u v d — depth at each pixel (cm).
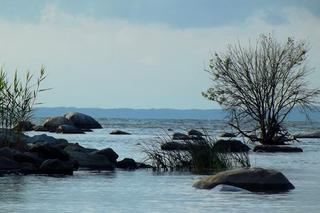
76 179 3234
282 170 3938
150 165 4038
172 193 2689
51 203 2388
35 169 3538
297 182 3161
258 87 6675
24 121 3834
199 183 2903
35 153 3725
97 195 2628
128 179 3278
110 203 2397
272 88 6669
